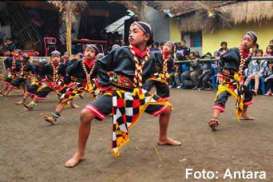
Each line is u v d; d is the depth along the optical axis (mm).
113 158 4316
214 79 11703
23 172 3955
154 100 4391
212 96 9969
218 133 5398
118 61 4152
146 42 4238
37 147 4930
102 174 3816
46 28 16906
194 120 6418
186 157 4277
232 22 14398
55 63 7543
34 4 16453
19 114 7637
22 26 16453
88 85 6637
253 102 8477
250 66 10047
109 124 6328
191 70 12414
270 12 12953
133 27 4168
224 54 5680
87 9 17500
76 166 4082
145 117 6867
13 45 14367
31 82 8367
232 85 5680
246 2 14016
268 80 9992
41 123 6582
